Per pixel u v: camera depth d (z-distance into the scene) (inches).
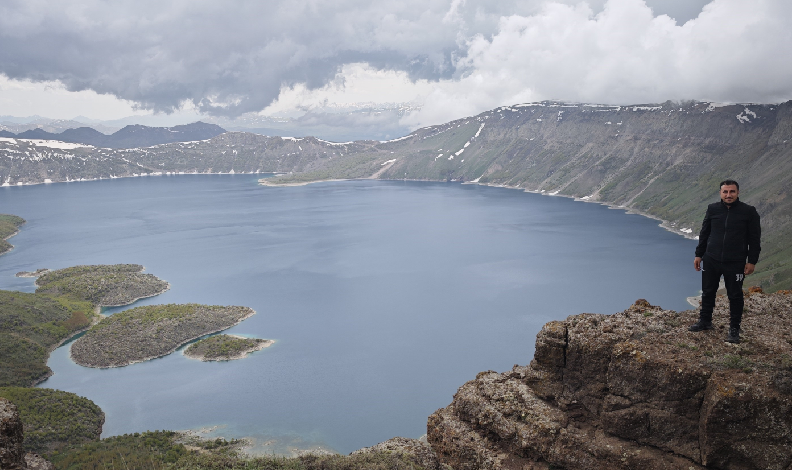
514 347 6820.9
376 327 7691.9
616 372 988.6
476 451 1132.5
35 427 4352.9
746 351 914.1
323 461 1314.0
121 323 7386.8
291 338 7308.1
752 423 820.6
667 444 914.1
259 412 5177.2
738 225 935.7
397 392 5615.2
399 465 1185.4
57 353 6825.8
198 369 6304.1
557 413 1073.5
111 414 5172.2
